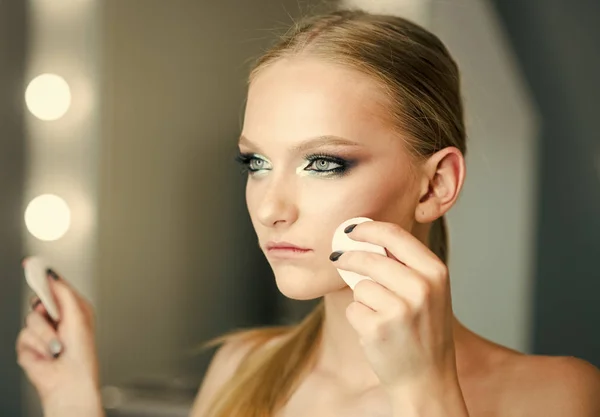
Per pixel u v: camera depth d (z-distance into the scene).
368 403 0.90
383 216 0.82
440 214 0.87
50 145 1.71
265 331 1.17
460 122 0.94
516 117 1.85
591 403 0.86
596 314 1.84
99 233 1.74
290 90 0.81
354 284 0.74
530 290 1.88
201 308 1.92
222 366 1.16
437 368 0.69
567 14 1.76
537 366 0.88
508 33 1.80
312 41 0.83
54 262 1.72
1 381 1.67
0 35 1.65
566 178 1.84
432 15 1.77
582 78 1.77
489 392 0.87
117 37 1.75
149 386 1.79
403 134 0.83
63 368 1.07
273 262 0.83
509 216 1.88
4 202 1.67
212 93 1.92
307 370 0.99
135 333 1.80
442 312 0.70
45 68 1.70
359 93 0.81
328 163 0.80
